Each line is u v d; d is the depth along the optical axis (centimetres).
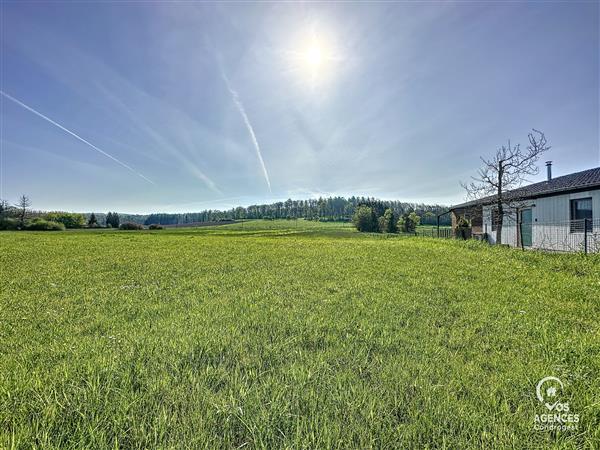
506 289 541
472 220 2272
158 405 192
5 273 766
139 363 245
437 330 337
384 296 495
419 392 208
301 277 684
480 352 277
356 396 203
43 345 303
